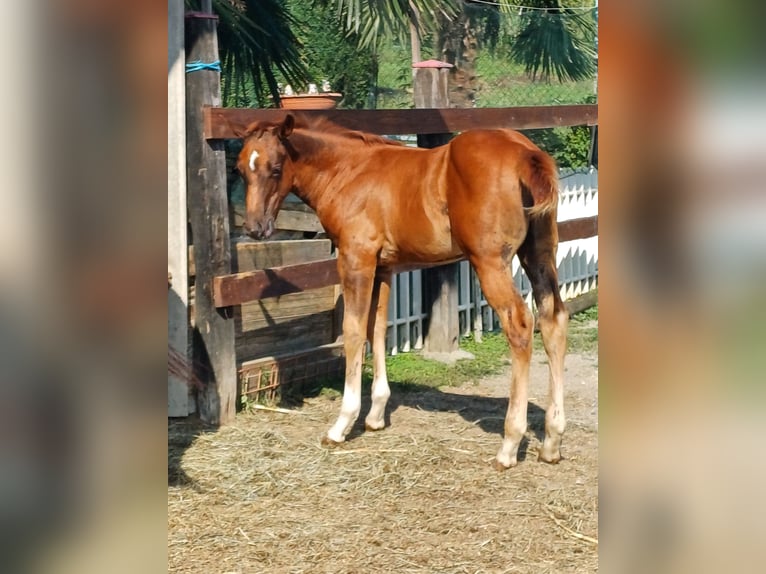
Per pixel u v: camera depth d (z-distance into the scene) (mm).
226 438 4820
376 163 4746
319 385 5957
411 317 6895
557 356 4414
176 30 4770
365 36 8805
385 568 3275
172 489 4086
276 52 6809
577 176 8875
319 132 4844
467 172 4168
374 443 4793
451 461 4500
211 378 5020
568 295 8648
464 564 3303
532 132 11047
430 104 6590
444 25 10820
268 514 3824
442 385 6074
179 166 4891
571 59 11180
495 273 4180
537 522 3723
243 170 4691
